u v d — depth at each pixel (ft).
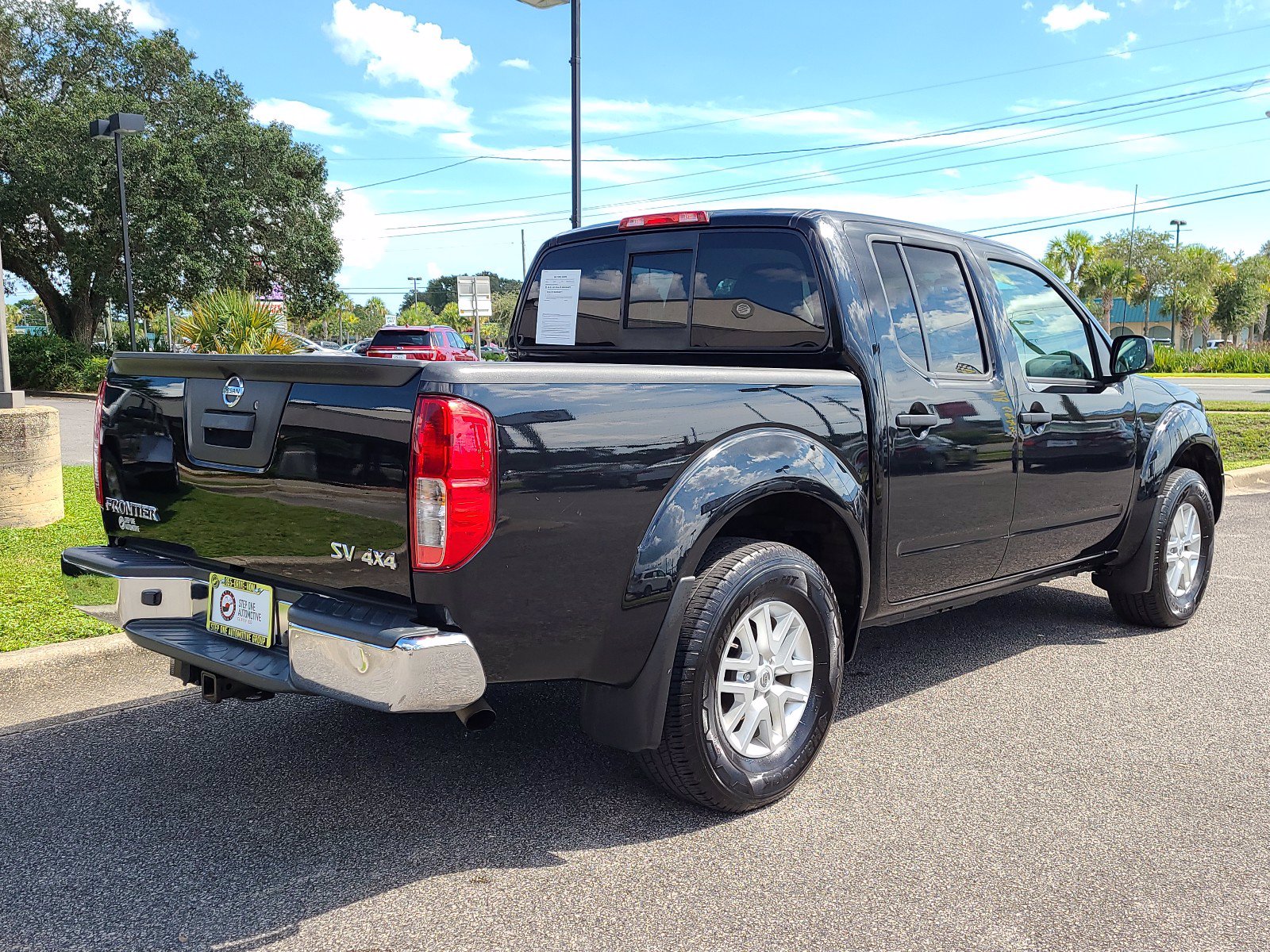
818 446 10.95
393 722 13.15
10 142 95.55
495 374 8.50
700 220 13.08
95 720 13.12
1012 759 11.89
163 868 9.30
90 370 89.10
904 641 17.06
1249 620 18.31
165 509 10.69
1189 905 8.66
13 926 8.32
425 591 8.31
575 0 42.47
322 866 9.34
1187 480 17.29
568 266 14.85
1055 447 14.43
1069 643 16.92
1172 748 12.23
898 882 9.05
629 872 9.25
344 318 390.63
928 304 12.95
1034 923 8.37
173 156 96.32
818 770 11.59
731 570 10.09
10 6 99.04
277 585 9.62
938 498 12.56
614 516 9.18
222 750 12.17
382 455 8.44
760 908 8.61
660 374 9.70
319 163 111.55
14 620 16.14
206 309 59.11
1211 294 247.91
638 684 9.68
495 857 9.53
